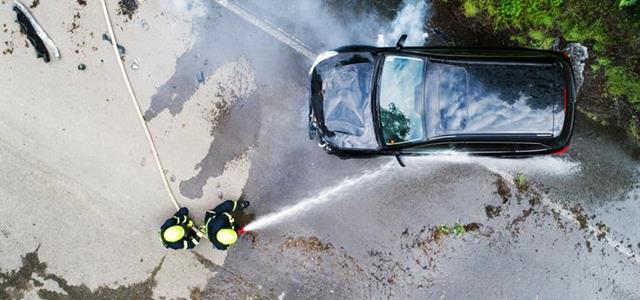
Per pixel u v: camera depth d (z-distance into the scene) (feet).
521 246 26.50
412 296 26.81
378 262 26.81
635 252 26.25
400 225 26.68
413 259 26.71
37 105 26.78
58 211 27.04
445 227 26.55
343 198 26.73
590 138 25.93
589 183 26.12
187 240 24.80
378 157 26.48
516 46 25.59
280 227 26.94
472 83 22.34
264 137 26.63
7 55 26.55
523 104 22.15
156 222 26.99
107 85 26.58
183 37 26.37
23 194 27.02
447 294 26.78
